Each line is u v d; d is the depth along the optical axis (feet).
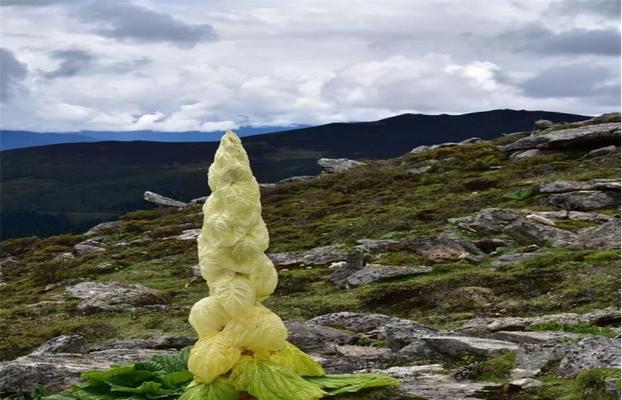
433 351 51.26
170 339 62.80
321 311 82.17
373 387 34.81
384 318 65.26
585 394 37.06
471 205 130.00
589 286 74.08
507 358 44.86
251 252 30.32
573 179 137.18
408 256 100.07
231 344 30.22
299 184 196.24
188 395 30.27
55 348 63.41
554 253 93.15
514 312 71.10
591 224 107.34
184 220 175.01
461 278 83.87
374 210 143.95
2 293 122.31
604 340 44.78
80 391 34.71
